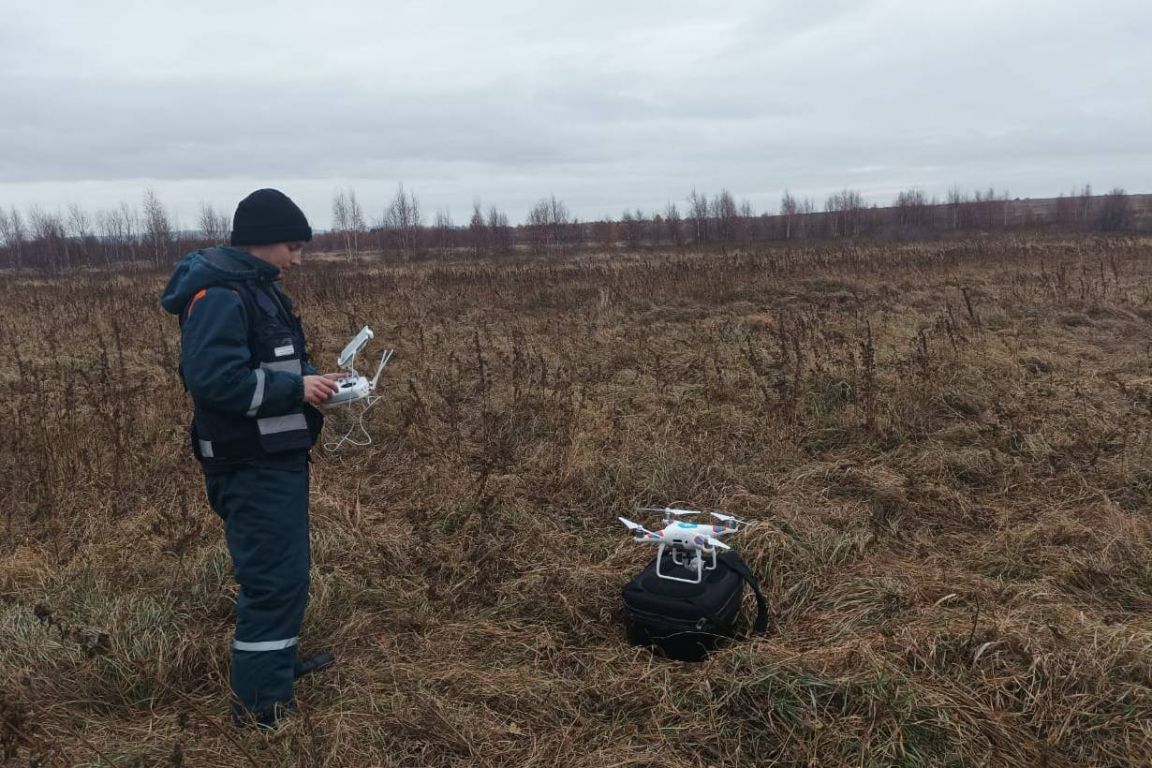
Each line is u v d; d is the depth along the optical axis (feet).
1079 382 19.58
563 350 25.57
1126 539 11.46
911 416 17.40
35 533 12.98
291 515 7.78
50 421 17.40
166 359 22.52
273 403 7.36
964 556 11.74
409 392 20.76
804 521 12.55
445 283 42.98
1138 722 7.51
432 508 13.83
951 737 7.46
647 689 8.61
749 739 7.79
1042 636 8.76
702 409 18.63
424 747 7.70
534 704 8.36
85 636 9.06
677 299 36.68
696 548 9.36
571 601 10.71
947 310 28.71
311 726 7.50
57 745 7.59
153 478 14.89
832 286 39.58
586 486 14.57
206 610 10.27
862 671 8.31
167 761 7.43
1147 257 50.06
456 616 10.51
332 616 10.32
